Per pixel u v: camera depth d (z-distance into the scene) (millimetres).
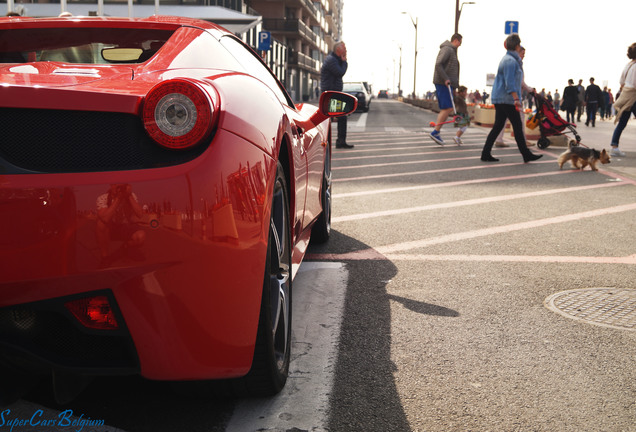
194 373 1865
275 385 2262
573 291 3748
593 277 4043
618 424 2213
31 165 1729
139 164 1760
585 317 3303
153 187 1732
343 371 2592
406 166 9883
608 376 2602
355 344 2889
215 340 1867
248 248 1923
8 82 1763
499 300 3564
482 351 2834
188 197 1754
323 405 2291
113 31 2754
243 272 1911
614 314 3354
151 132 1740
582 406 2338
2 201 1687
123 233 1709
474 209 6336
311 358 2715
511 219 5863
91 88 1788
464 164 10227
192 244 1762
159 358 1807
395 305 3451
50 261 1695
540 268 4238
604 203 6746
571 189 7703
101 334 1764
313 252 4598
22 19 2895
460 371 2619
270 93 2494
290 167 2670
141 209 1718
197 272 1779
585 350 2867
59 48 2676
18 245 1689
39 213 1689
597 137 16875
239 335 1946
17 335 1789
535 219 5867
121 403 2262
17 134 1731
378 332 3043
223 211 1816
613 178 8703
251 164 1960
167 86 1758
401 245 4836
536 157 10453
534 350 2857
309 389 2416
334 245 4812
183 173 1760
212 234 1790
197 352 1842
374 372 2592
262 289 2033
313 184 3727
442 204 6598
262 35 25406
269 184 2076
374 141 14656
